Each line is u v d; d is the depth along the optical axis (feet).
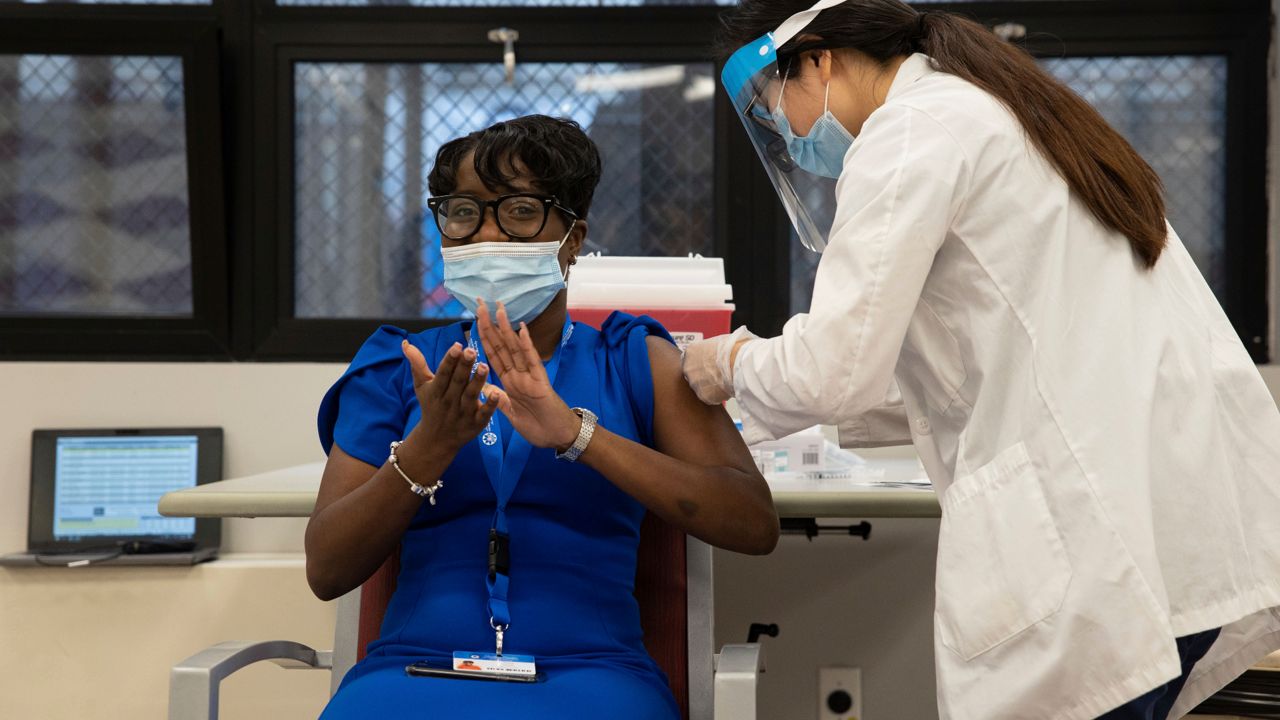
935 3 9.09
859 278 3.87
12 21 8.71
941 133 3.95
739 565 8.50
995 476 3.86
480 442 4.58
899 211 3.86
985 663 3.84
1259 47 9.04
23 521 8.50
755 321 9.17
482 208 4.59
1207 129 9.17
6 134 8.95
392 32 9.11
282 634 8.20
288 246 9.14
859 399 3.92
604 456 4.25
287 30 9.11
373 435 4.66
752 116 4.74
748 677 4.17
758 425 4.25
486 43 9.11
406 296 9.27
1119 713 3.76
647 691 4.29
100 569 8.22
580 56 9.12
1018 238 3.91
